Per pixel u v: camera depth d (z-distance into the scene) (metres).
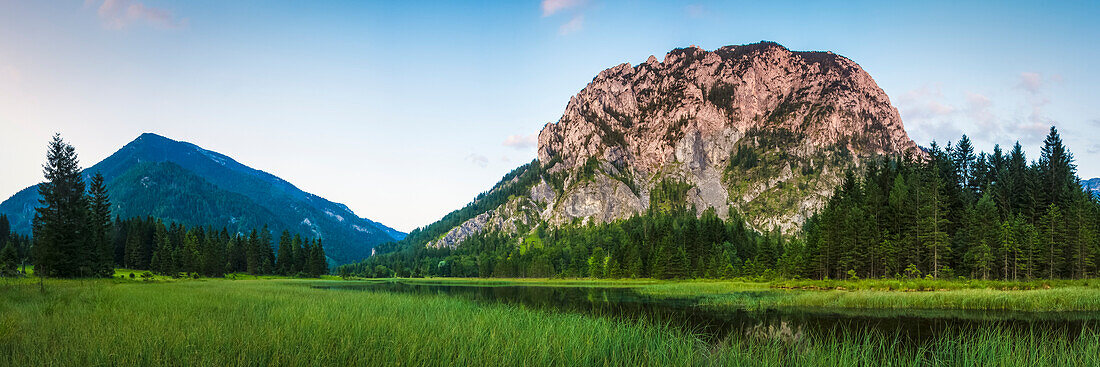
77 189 92.00
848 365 14.56
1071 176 105.12
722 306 44.75
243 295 40.06
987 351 16.55
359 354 13.42
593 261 190.88
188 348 13.45
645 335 19.72
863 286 68.44
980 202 89.31
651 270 161.12
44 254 84.69
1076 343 17.92
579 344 16.38
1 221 185.00
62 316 21.33
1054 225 82.50
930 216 81.50
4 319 18.42
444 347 14.96
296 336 15.91
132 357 12.42
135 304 29.22
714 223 191.12
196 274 137.38
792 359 15.75
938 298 40.94
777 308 41.94
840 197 122.50
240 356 12.49
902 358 16.66
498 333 18.33
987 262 78.31
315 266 189.50
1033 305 37.53
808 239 111.50
